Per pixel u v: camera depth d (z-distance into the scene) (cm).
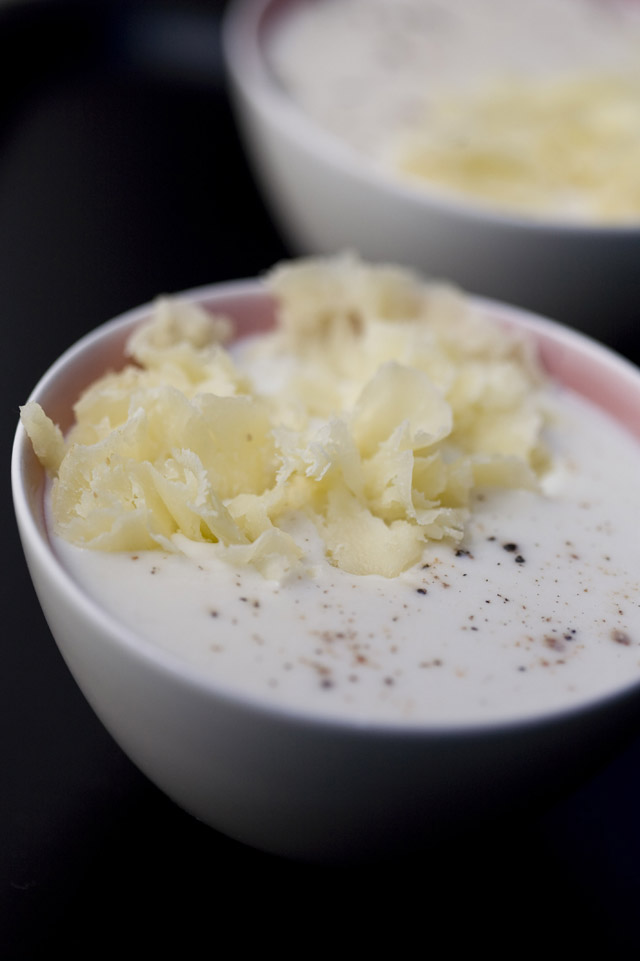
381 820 28
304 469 31
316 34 56
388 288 36
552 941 31
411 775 27
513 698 28
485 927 31
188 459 30
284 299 37
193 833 31
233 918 30
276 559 29
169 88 56
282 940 30
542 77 54
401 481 30
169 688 27
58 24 57
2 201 47
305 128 43
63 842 31
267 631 28
